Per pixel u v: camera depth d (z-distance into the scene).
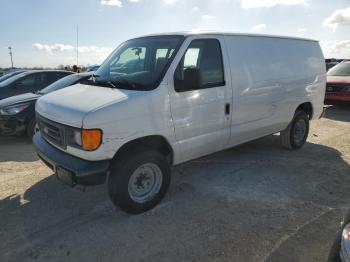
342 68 11.41
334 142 6.85
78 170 3.31
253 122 4.98
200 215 3.74
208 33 4.26
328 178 4.85
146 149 3.70
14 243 3.22
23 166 5.32
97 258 2.99
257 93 4.91
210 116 4.25
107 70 4.43
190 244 3.19
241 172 5.06
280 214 3.76
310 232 3.38
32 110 6.71
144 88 3.65
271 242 3.21
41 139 4.14
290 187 4.51
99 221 3.62
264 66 5.02
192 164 5.39
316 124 8.61
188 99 3.94
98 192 4.33
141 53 4.22
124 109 3.40
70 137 3.44
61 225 3.54
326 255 3.02
